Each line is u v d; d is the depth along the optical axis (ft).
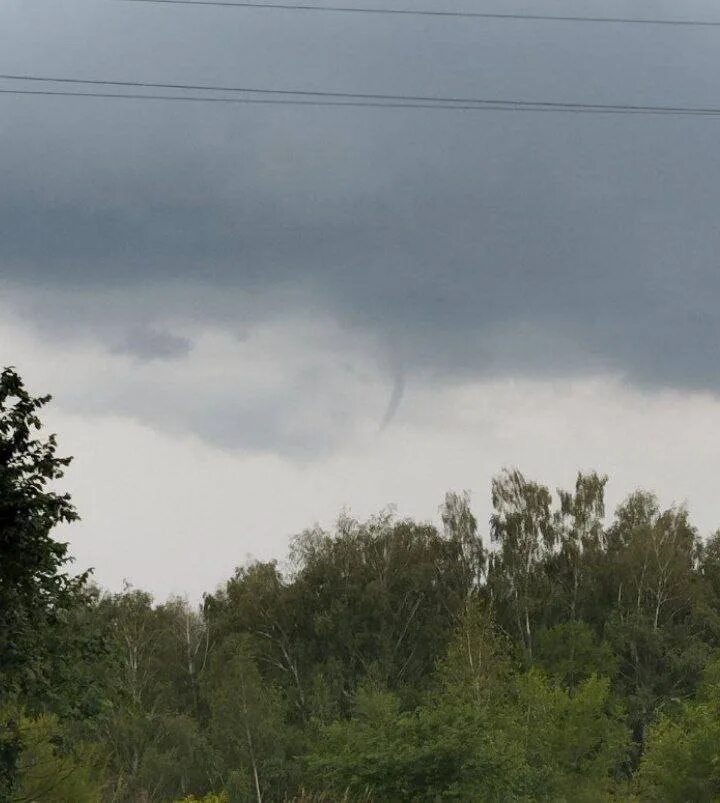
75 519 109.19
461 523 424.87
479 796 197.06
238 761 340.39
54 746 131.64
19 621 110.11
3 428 107.14
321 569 416.05
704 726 239.50
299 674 398.62
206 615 449.48
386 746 203.51
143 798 307.58
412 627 405.18
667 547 411.54
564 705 282.56
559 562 422.00
